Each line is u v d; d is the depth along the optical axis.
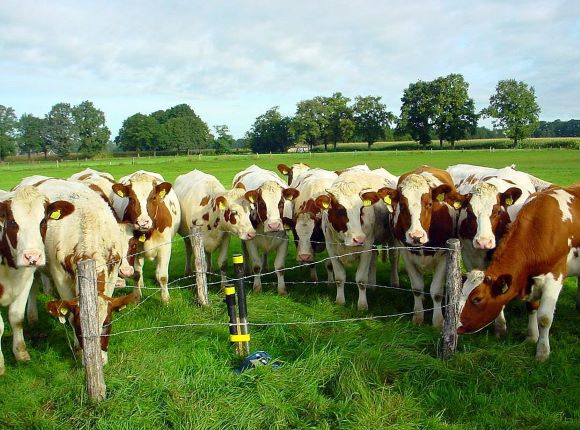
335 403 5.91
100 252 7.29
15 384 6.74
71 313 6.61
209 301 9.59
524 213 7.18
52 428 5.66
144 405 5.88
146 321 8.70
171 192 10.82
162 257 9.95
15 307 7.43
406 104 102.25
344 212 9.22
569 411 5.77
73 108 121.38
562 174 32.12
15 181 39.84
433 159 58.12
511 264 7.00
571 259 7.16
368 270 9.58
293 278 11.69
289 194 10.54
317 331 7.88
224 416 5.68
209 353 7.16
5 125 125.31
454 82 99.06
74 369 7.14
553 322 8.45
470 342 7.50
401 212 8.57
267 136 119.25
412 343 7.26
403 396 5.98
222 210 10.55
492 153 68.88
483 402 5.91
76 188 8.56
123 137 127.31
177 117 132.88
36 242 6.80
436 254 8.48
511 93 96.50
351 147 114.31
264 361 6.77
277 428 5.49
